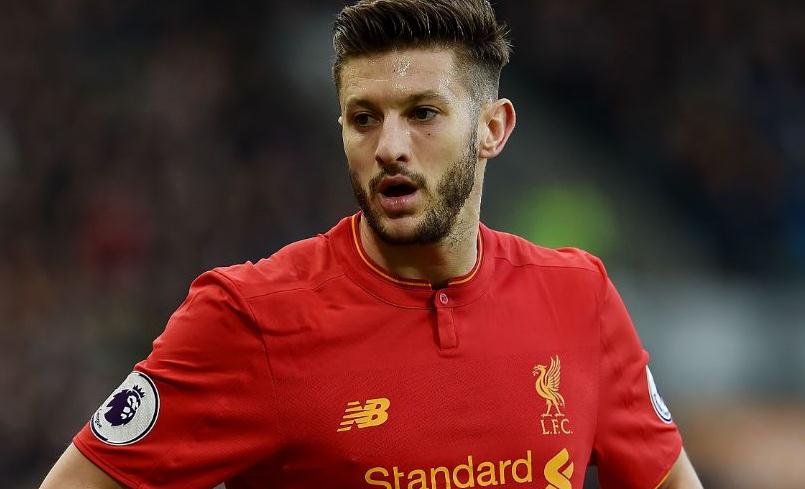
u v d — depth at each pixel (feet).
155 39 123.65
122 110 117.60
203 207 110.42
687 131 115.14
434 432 22.13
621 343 25.22
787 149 113.29
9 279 99.45
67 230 106.93
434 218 22.06
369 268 23.03
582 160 116.06
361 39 21.77
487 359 22.94
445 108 21.94
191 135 116.67
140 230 106.42
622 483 25.29
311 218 113.91
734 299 90.33
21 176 110.52
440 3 21.93
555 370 23.52
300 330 22.25
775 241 106.63
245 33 125.29
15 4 121.49
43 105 116.37
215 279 22.75
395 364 22.36
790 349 84.53
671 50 120.98
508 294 23.99
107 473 21.97
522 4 123.24
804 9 122.01
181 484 22.00
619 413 24.99
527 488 22.62
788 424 79.56
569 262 25.27
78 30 122.72
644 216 111.55
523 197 113.39
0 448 83.87
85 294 99.71
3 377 87.10
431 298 23.00
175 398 22.06
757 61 119.24
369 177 21.91
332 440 21.83
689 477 26.25
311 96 123.13
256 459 22.13
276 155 118.42
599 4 123.75
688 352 86.89
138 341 96.37
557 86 120.98
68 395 87.76
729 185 110.22
